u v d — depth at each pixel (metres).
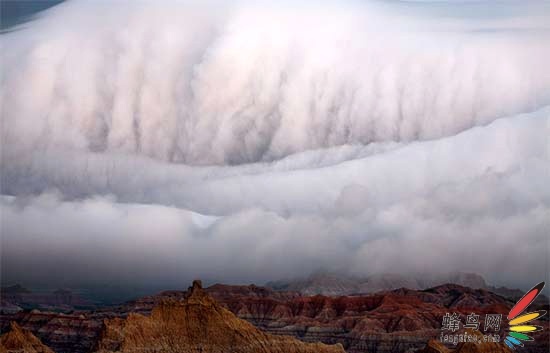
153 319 159.38
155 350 154.25
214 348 157.50
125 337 154.75
